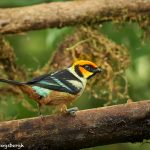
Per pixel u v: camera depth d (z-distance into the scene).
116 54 12.79
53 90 9.68
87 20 12.48
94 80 12.70
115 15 12.46
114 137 9.04
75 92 9.94
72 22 12.41
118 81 12.98
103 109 9.02
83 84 10.25
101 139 9.05
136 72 13.75
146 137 9.05
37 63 14.55
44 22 12.24
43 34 14.70
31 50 14.71
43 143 8.99
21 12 12.19
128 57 12.80
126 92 12.67
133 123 8.94
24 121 8.98
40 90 9.47
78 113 9.02
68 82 9.90
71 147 9.12
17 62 14.60
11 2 13.30
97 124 8.97
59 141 9.01
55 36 13.12
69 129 8.98
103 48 12.77
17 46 14.85
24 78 13.05
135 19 12.54
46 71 12.92
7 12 12.16
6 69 12.99
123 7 12.38
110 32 13.76
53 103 9.81
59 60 12.81
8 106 13.65
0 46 12.70
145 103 8.95
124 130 8.98
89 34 12.74
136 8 12.41
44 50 14.66
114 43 12.84
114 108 8.99
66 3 12.37
